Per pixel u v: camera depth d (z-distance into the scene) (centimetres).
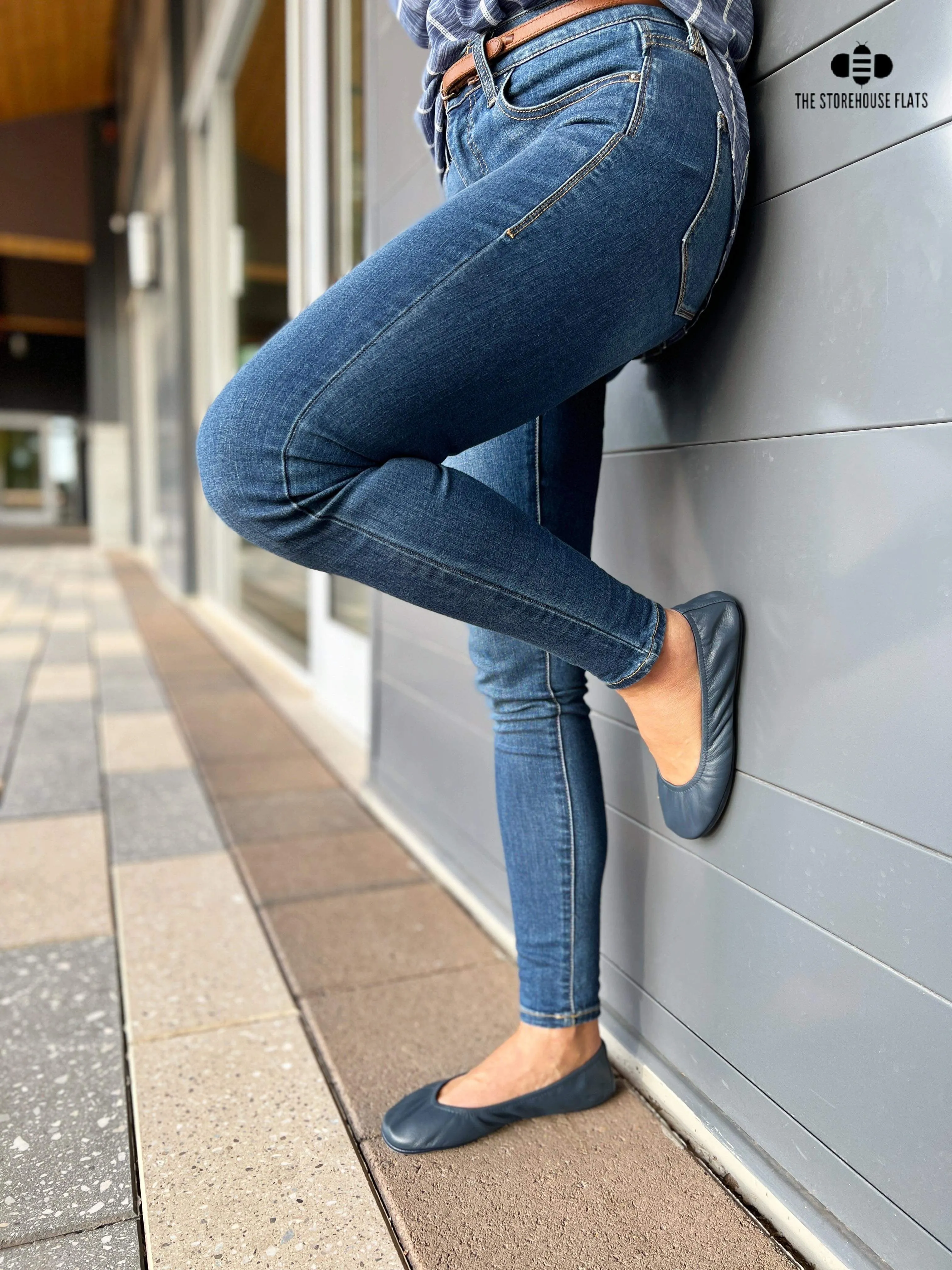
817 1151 73
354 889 144
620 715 100
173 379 558
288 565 324
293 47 263
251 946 125
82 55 888
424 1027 106
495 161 72
